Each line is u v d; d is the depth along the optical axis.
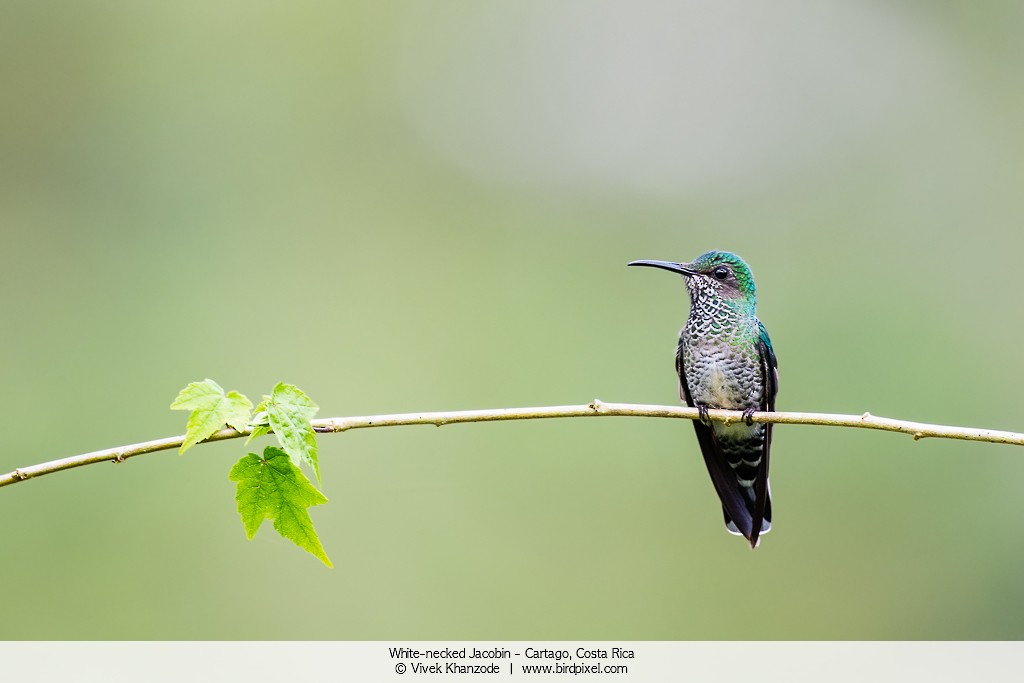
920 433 5.48
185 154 16.88
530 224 18.20
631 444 13.68
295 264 16.69
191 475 12.27
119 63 17.08
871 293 15.68
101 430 13.41
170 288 15.51
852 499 13.21
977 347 15.06
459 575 12.55
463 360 15.51
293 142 18.09
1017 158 18.30
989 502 13.16
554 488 13.37
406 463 13.41
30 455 12.91
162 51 17.45
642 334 15.99
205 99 17.45
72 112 16.61
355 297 16.48
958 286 16.25
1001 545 12.87
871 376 14.41
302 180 17.94
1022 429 14.09
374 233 17.91
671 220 18.22
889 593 12.73
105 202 16.23
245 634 11.60
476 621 12.17
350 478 13.14
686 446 13.57
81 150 16.45
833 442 13.53
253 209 17.08
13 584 11.54
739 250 17.62
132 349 14.58
